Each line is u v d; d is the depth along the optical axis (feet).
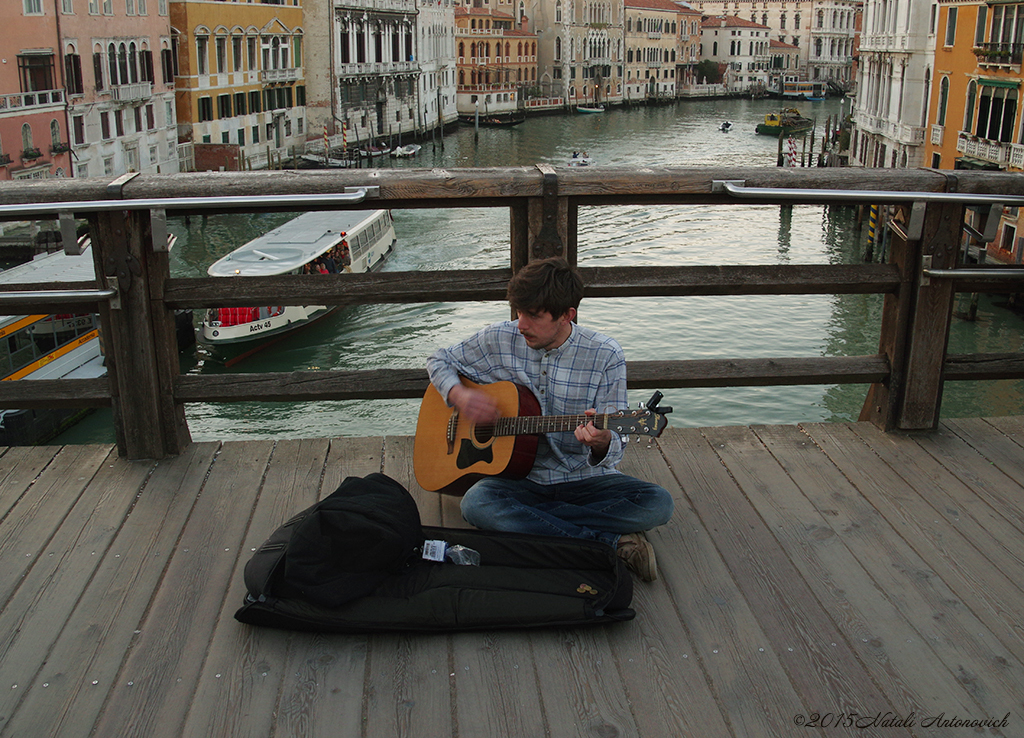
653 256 110.01
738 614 9.79
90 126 122.93
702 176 12.42
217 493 12.44
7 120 105.09
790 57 440.04
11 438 50.55
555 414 10.82
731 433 14.35
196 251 107.96
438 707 8.39
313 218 92.94
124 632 9.50
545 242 12.59
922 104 125.59
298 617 9.30
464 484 11.03
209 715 8.31
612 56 351.05
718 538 11.35
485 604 9.32
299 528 9.40
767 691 8.61
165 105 144.87
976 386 68.54
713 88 418.51
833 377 14.02
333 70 195.72
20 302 12.75
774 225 128.98
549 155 208.85
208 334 70.13
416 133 236.43
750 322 81.66
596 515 10.43
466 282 12.92
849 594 10.16
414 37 234.17
